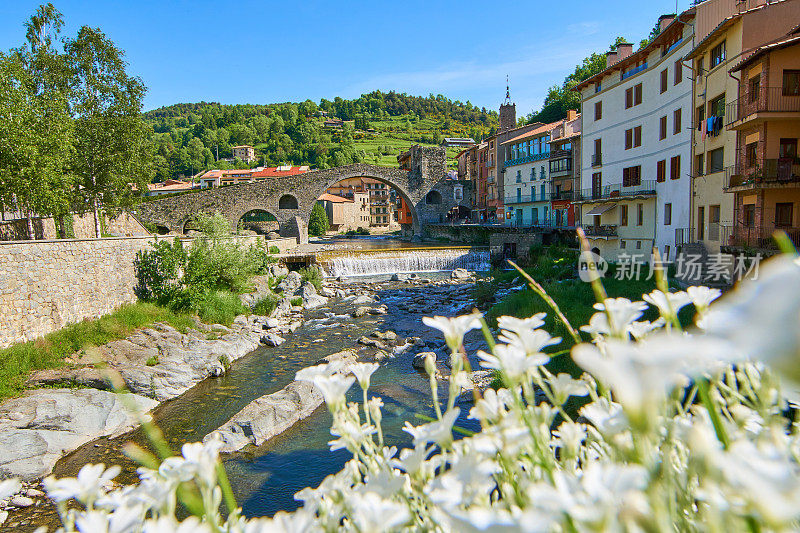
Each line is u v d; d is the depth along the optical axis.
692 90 25.39
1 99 20.89
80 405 13.24
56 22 29.09
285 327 23.84
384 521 0.85
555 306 1.21
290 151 178.75
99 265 20.31
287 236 63.94
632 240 32.31
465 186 74.75
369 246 59.78
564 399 1.19
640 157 31.53
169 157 155.62
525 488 1.03
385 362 18.00
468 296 30.88
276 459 11.34
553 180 50.41
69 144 24.77
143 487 1.02
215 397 15.32
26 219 25.80
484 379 14.27
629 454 0.89
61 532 1.04
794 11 20.34
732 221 21.59
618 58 34.62
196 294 23.95
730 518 0.53
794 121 18.77
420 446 1.11
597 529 0.50
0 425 11.92
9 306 15.82
